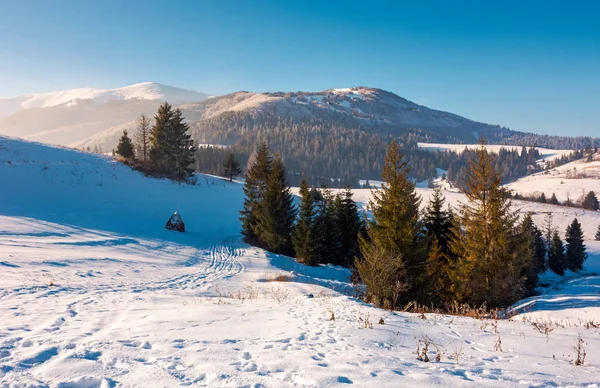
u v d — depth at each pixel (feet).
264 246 115.55
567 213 314.96
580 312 44.98
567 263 213.87
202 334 19.07
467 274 61.05
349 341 18.83
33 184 134.92
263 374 12.60
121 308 28.09
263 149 124.67
